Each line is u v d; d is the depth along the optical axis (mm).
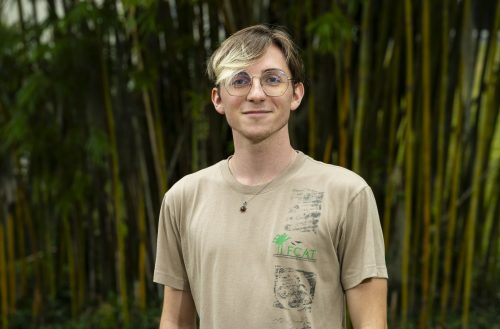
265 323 1413
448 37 3400
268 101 1421
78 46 3711
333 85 3682
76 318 4340
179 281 1648
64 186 4105
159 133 3855
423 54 3324
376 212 1463
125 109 3977
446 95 3734
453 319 3881
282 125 1452
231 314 1440
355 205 1426
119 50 3852
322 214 1421
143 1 3125
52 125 4062
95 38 3752
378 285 1444
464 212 4141
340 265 1472
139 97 4027
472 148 4059
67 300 4613
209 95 3654
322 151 3744
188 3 3814
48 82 3746
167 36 3854
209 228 1490
